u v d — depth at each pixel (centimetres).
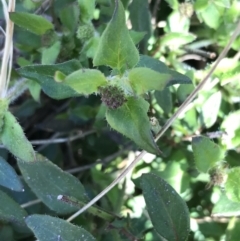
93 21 19
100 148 20
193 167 18
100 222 18
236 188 16
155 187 15
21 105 20
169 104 18
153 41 19
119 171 19
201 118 18
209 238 18
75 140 21
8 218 16
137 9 18
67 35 16
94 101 19
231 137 17
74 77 11
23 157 14
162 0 20
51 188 16
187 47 19
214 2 17
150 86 11
